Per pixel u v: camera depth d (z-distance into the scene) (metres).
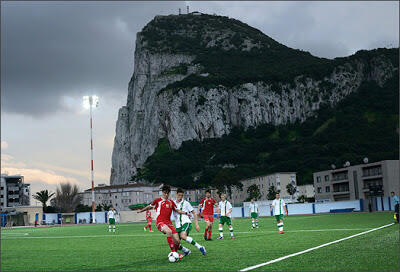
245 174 197.38
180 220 11.73
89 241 20.95
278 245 13.95
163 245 16.48
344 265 8.70
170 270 9.05
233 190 182.62
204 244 15.78
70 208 142.50
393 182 93.44
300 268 8.52
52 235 30.41
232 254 11.67
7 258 13.12
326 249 11.89
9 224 80.75
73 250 15.54
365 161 100.88
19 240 24.34
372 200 69.69
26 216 83.81
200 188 199.88
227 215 18.80
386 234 16.39
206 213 18.17
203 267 9.26
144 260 11.23
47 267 10.54
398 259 9.32
